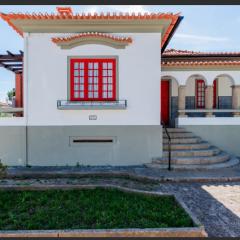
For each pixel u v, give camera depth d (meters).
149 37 10.38
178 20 10.53
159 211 5.59
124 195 6.73
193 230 4.60
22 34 10.97
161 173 9.16
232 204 6.48
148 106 10.44
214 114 14.07
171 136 11.49
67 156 10.49
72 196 6.61
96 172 9.34
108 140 10.55
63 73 10.34
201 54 14.69
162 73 12.08
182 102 12.11
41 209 5.73
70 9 10.23
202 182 8.52
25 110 10.40
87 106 10.30
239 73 12.07
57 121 10.43
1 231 4.57
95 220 5.14
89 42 10.29
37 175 9.20
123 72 10.38
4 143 10.45
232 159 11.07
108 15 9.80
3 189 7.09
